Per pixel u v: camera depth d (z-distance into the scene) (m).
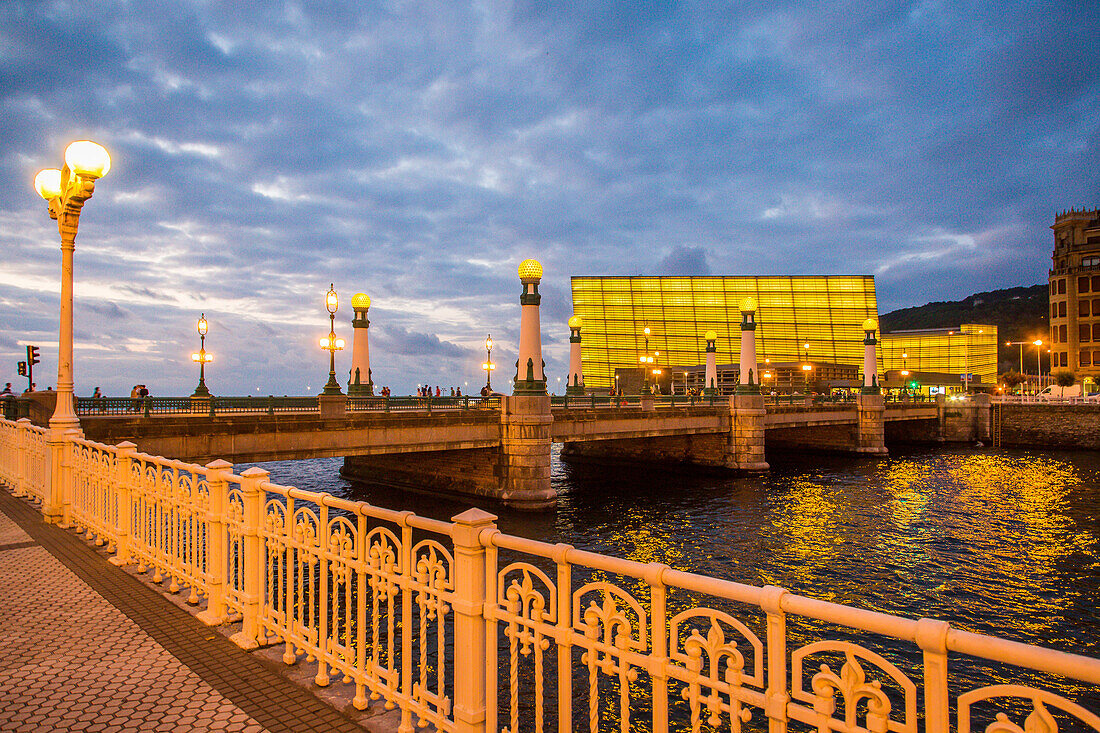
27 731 4.43
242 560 6.43
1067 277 96.94
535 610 3.81
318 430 25.06
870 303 100.94
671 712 11.37
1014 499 36.12
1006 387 105.12
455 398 32.19
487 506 32.19
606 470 50.53
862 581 20.72
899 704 12.45
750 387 47.19
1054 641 15.84
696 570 22.02
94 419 19.19
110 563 8.73
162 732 4.45
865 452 61.28
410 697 4.47
